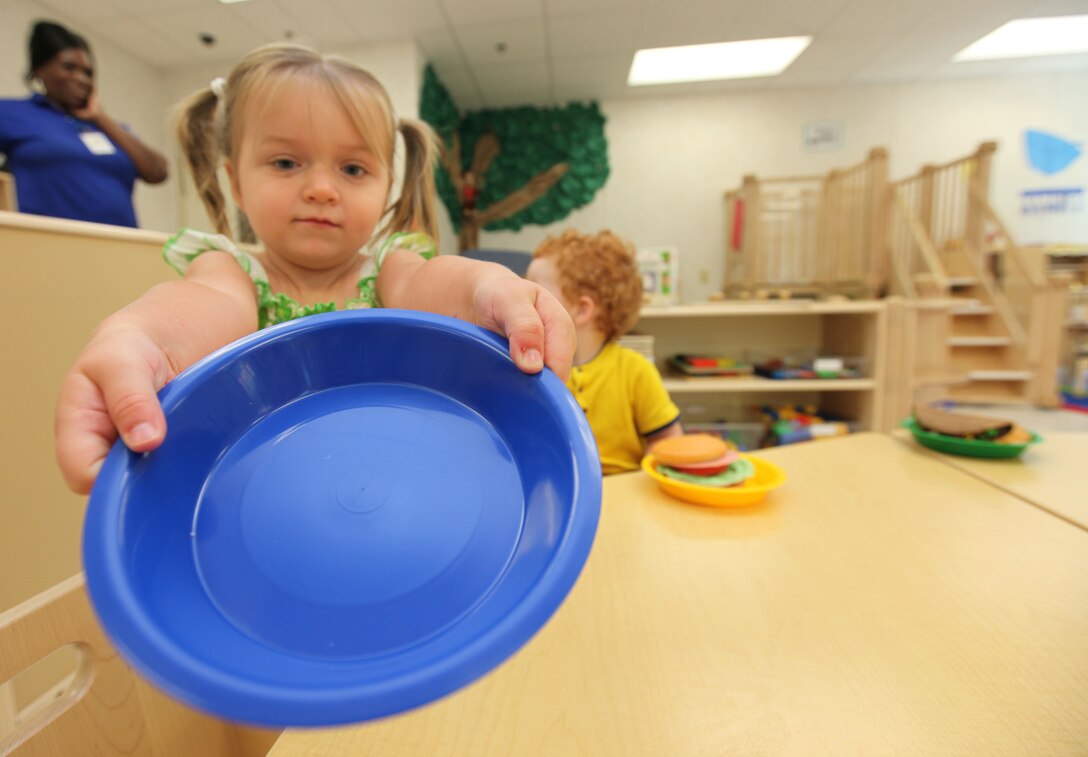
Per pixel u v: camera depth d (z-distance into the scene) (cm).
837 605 40
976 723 29
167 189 309
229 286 37
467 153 390
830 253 346
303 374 25
